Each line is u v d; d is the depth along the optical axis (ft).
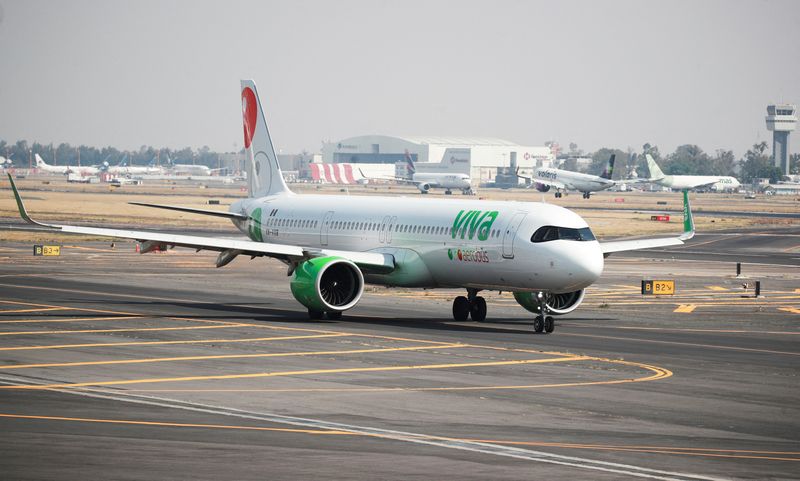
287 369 399.03
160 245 567.18
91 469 232.94
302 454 254.06
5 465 234.99
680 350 481.05
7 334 488.44
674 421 316.19
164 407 315.58
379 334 511.81
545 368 415.64
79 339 475.31
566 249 516.32
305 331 517.96
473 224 556.92
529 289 534.78
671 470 248.32
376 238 615.16
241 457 248.73
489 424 302.25
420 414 314.96
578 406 336.29
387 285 607.37
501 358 439.63
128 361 411.75
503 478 234.99
